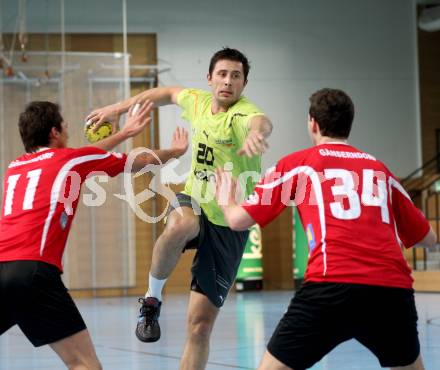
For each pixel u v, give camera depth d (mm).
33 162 7375
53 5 28531
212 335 14977
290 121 31344
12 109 27375
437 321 16422
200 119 9008
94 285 27516
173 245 8648
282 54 31391
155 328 9242
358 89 31781
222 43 30906
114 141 7898
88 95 27891
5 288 6801
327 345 6160
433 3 32188
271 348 6164
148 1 30391
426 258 27984
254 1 31266
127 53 29859
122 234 27719
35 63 27562
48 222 7027
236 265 9156
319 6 31672
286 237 31188
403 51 32062
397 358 6234
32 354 13133
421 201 31328
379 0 31953
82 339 6918
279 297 25875
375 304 6070
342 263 6105
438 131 32031
